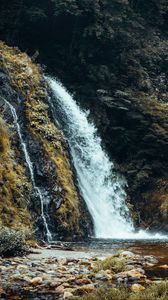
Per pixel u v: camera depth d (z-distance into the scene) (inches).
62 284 395.2
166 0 1494.8
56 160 912.9
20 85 968.9
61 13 1233.4
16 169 804.0
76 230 867.4
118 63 1339.8
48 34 1294.3
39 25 1269.7
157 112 1222.3
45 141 919.7
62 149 964.6
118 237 978.7
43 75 1124.5
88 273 453.1
